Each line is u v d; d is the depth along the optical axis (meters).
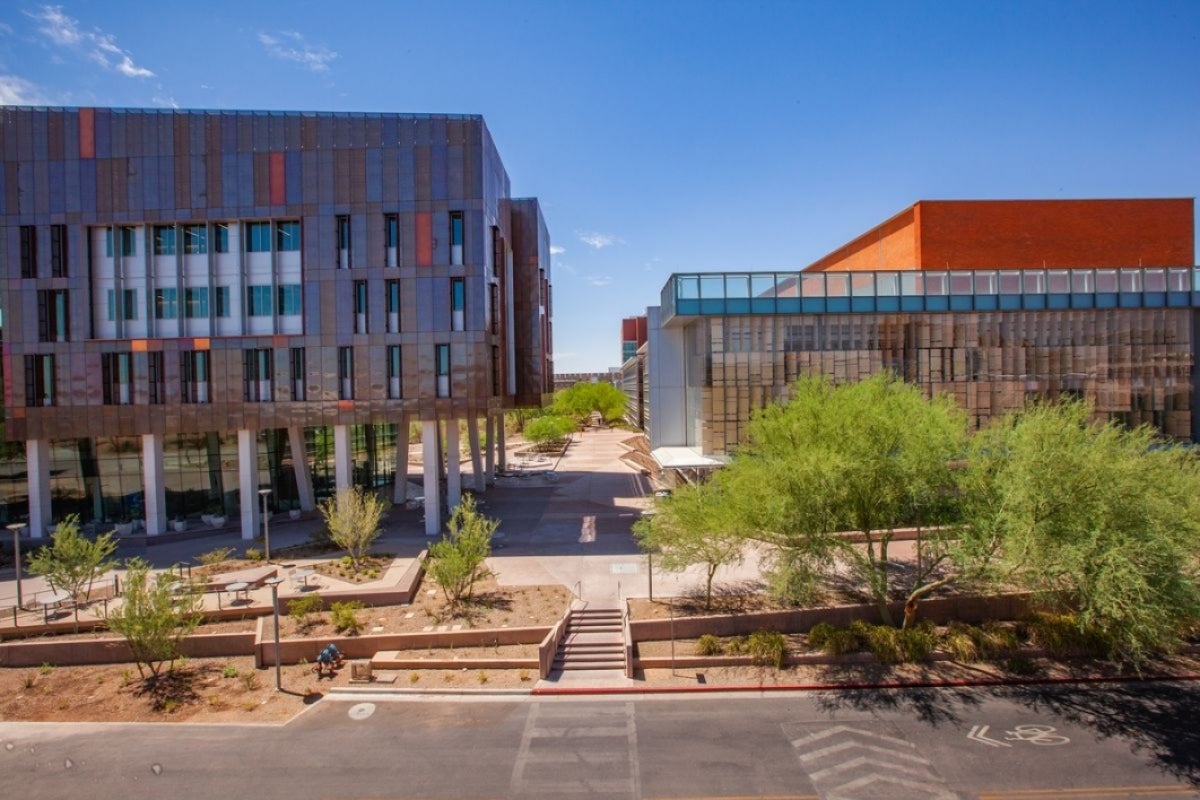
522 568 29.59
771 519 21.36
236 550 33.25
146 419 35.53
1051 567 18.16
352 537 29.92
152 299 35.91
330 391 35.81
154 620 20.66
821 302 37.62
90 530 37.00
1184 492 18.81
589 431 103.56
